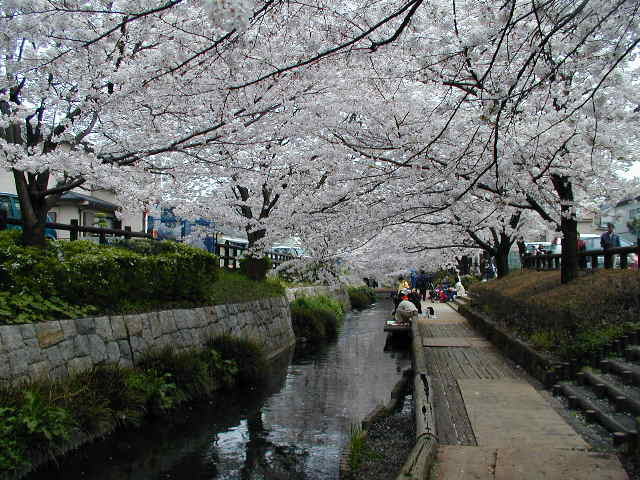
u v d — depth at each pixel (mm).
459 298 27266
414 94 9586
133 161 8227
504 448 4789
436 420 5703
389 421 6922
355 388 9734
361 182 9422
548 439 4992
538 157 7930
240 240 26078
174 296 10070
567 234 10523
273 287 15703
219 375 9281
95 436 6219
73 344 6754
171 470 5777
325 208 10891
